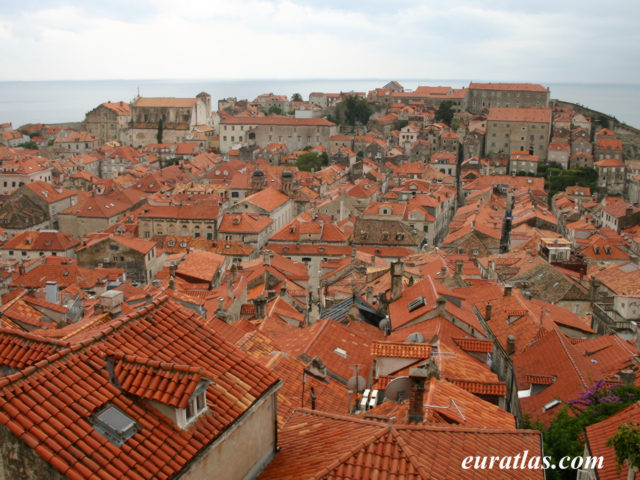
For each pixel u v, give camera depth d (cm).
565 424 3634
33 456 1639
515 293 6838
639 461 2511
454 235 13562
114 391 1867
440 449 2050
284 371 3800
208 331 2302
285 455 2220
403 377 2942
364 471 1862
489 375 3959
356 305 5722
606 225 17088
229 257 13450
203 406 1969
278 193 17912
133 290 7050
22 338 2025
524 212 16112
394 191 18788
